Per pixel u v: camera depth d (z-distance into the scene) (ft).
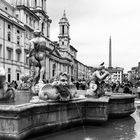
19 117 13.92
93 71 24.18
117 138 16.94
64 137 17.10
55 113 18.07
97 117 21.54
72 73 398.42
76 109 20.49
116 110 26.00
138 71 347.15
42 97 17.46
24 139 15.44
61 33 350.64
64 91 18.65
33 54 26.07
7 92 18.35
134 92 66.95
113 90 64.69
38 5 230.89
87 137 17.19
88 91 23.38
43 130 16.90
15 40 161.07
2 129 14.10
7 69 150.82
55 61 287.07
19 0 201.26
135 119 26.45
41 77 25.94
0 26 143.23
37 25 213.87
